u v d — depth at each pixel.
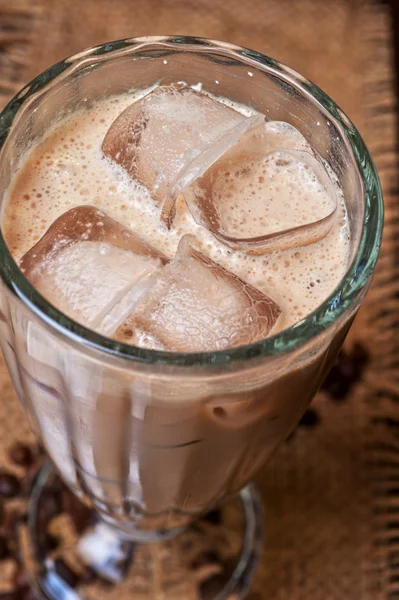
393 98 0.46
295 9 0.48
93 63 0.30
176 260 0.28
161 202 0.30
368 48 0.47
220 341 0.27
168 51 0.31
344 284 0.27
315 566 0.38
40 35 0.46
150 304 0.27
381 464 0.40
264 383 0.27
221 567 0.39
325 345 0.27
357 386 0.41
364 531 0.39
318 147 0.31
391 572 0.38
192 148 0.30
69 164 0.31
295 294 0.29
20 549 0.39
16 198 0.30
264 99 0.32
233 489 0.34
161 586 0.39
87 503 0.37
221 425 0.28
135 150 0.30
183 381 0.26
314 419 0.41
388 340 0.42
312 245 0.30
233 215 0.30
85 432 0.29
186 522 0.36
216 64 0.32
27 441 0.40
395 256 0.43
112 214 0.30
